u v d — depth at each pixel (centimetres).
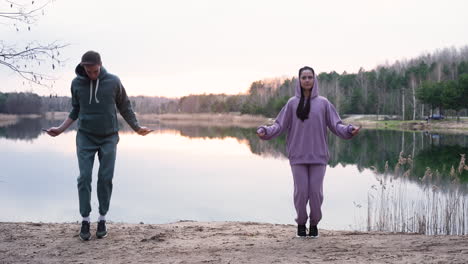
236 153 2727
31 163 1995
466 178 1512
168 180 1585
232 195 1277
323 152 482
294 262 374
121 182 1531
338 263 362
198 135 4888
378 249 415
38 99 9781
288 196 1262
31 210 998
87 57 461
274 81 11906
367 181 1548
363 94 8619
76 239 483
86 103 476
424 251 399
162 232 534
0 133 4416
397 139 4175
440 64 8319
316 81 488
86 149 483
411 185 1338
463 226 809
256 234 537
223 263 379
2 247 448
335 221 922
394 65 10969
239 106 12481
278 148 3162
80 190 476
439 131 5500
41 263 391
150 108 16200
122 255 418
